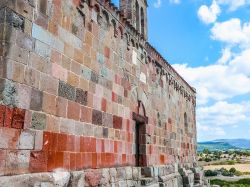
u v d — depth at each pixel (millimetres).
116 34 12125
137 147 14461
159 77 17406
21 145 6879
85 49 9852
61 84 8461
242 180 37656
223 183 32688
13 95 6773
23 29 7215
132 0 14758
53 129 7969
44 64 7828
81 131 9211
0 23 6738
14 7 7008
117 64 12086
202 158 119812
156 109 16438
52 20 8297
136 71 14008
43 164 7496
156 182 14234
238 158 126500
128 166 12266
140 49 14703
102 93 10695
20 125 6902
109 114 11062
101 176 9977
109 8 11555
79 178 8672
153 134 15633
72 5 9320
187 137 22875
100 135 10297
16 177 6586
